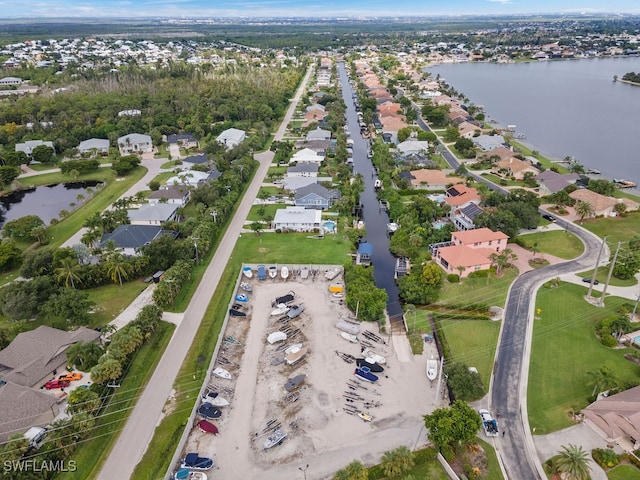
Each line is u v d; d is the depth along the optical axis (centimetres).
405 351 8500
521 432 6731
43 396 6988
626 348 8412
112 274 10244
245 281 10800
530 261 11488
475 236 11675
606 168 18638
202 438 6712
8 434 6388
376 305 9256
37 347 7975
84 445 6519
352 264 11369
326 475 6141
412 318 9419
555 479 6028
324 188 15025
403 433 6781
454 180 16350
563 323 9125
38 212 15025
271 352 8494
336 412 7156
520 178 17075
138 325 8419
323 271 11169
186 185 15775
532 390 7488
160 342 8625
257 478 6116
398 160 18562
